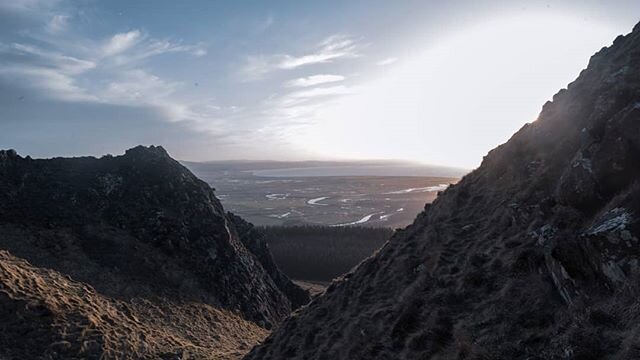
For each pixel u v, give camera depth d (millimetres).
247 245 77688
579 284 12383
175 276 54844
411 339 15375
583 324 10883
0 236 49406
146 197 65688
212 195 75438
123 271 51344
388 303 20234
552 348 10977
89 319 35688
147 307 46656
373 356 16281
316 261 109188
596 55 27234
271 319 59406
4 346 30375
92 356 31766
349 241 127375
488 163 28281
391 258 24875
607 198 14484
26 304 34438
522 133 27312
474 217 23516
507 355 11656
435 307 16375
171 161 75062
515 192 21859
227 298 56656
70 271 47312
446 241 22078
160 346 36969
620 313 10555
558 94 27969
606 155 14984
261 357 25875
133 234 58781
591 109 21625
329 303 25688
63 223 55969
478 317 14477
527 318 12922
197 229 63531
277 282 75000
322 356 19688
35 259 47188
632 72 20562
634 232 11531
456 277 17844
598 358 9773
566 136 22031
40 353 30562
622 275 11188
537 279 14484
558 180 19016
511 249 17172
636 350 9047
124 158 74438
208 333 45969
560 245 13484
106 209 61406
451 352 13492
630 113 14945
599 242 12078
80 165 70812
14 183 60625
